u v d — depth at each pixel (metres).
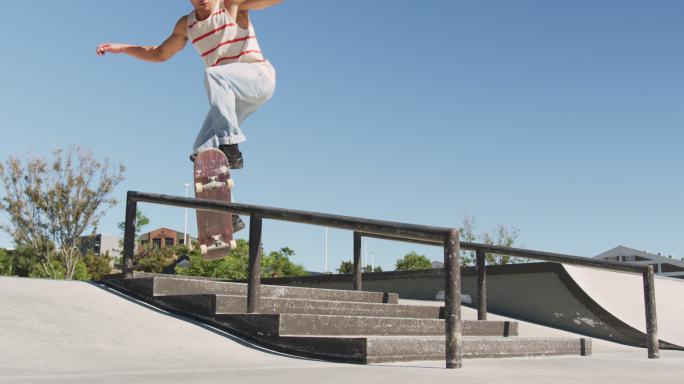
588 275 9.02
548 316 8.83
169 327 4.02
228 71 4.63
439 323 5.02
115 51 5.04
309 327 4.01
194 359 3.30
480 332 5.58
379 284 10.25
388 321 4.57
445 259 3.23
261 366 3.08
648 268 5.03
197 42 4.79
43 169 23.66
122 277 5.01
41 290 4.44
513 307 9.16
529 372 3.11
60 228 23.72
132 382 2.30
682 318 8.87
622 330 8.03
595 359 4.53
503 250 5.91
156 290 4.63
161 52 5.02
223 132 4.61
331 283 10.58
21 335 3.31
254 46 4.77
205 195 4.66
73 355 3.11
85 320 3.85
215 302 4.25
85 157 24.30
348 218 3.66
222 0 4.73
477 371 3.03
